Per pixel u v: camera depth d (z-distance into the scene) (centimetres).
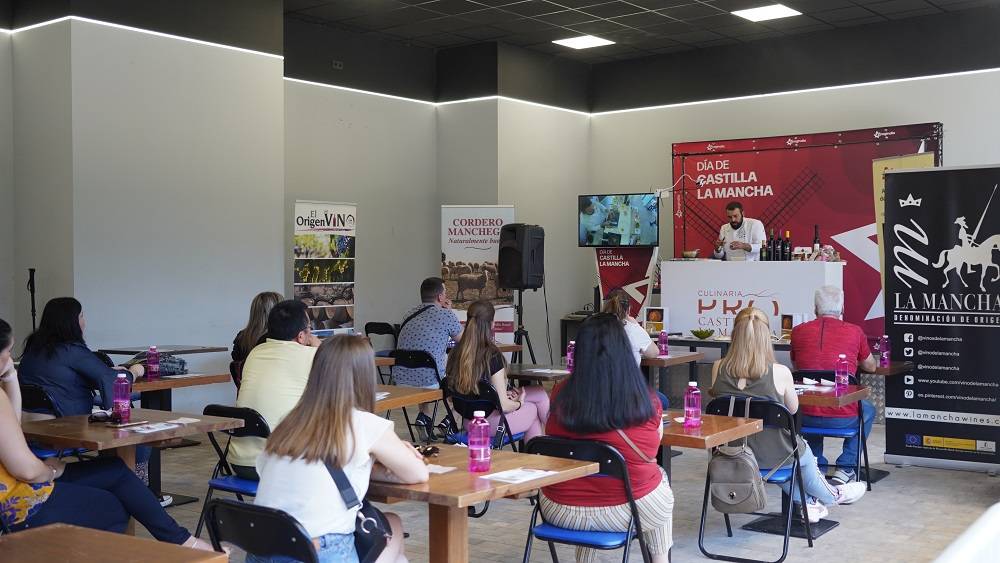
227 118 860
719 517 564
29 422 433
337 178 1070
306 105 1037
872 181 1031
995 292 661
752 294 853
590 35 1097
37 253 793
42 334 503
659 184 1211
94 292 770
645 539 367
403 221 1143
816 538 518
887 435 705
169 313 820
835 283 847
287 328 446
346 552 288
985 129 993
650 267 1021
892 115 1048
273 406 426
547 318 1135
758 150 1104
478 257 1012
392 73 1123
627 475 352
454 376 552
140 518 409
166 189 815
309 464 285
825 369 602
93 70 768
